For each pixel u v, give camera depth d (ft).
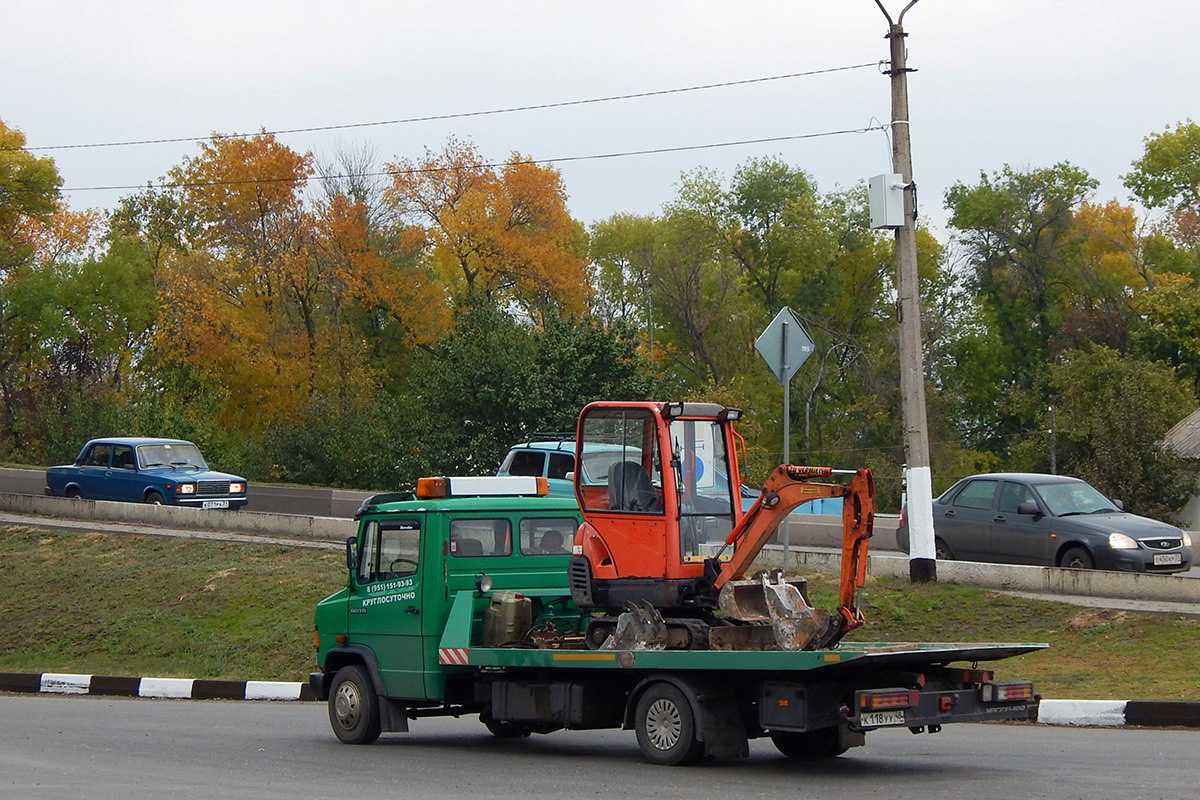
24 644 84.07
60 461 178.40
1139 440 134.41
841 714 33.94
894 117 67.87
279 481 172.14
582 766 38.37
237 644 77.82
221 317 209.26
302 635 76.64
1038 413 221.05
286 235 221.05
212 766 39.68
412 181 222.28
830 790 32.24
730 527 40.29
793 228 236.22
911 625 61.87
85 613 87.10
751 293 249.75
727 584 37.91
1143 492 132.16
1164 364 184.75
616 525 40.32
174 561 94.43
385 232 223.71
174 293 209.36
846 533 36.37
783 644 36.45
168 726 52.06
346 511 135.03
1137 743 39.88
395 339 228.22
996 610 61.98
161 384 207.82
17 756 42.24
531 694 40.98
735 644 37.24
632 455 40.29
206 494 114.01
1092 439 140.36
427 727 53.98
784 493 37.58
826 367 232.12
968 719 35.12
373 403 181.78
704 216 240.53
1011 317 243.19
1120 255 237.25
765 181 240.53
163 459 117.91
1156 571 67.77
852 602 36.01
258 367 208.85
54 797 33.35
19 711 59.00
